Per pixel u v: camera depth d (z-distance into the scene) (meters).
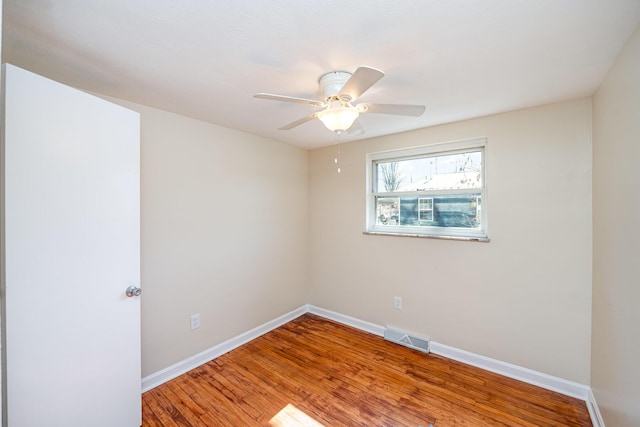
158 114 2.08
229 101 1.93
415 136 2.61
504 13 1.05
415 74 1.54
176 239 2.19
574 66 1.46
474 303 2.31
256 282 2.85
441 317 2.48
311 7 1.02
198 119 2.32
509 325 2.16
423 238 2.57
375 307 2.91
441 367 2.28
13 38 1.22
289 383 2.07
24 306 1.14
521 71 1.51
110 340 1.49
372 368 2.26
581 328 1.90
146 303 2.01
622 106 1.31
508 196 2.15
